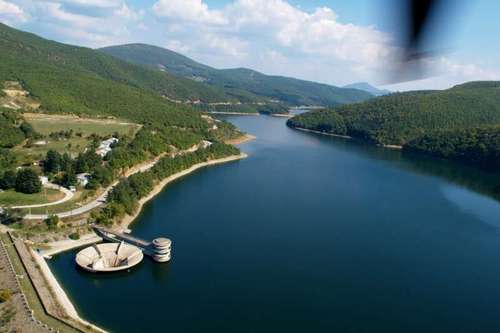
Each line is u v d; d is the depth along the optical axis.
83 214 153.12
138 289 116.38
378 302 116.31
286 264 135.75
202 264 132.75
